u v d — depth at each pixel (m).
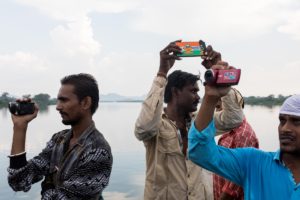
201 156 2.37
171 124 3.88
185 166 3.82
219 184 4.07
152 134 3.73
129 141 25.30
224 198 3.81
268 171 2.38
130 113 91.12
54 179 2.92
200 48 3.59
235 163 2.47
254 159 2.46
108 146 2.93
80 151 2.84
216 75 2.22
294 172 2.33
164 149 3.81
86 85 2.92
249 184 2.42
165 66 3.71
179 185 3.77
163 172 3.79
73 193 2.75
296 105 2.28
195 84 3.96
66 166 2.85
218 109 4.14
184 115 4.02
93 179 2.80
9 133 32.00
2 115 66.88
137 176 13.77
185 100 3.94
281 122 2.35
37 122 46.28
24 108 2.99
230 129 3.98
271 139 22.98
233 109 3.82
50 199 2.80
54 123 44.44
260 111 74.25
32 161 3.00
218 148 2.48
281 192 2.29
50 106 114.94
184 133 3.96
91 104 2.95
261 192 2.37
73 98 2.89
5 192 11.07
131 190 11.83
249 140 3.96
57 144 3.01
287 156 2.35
